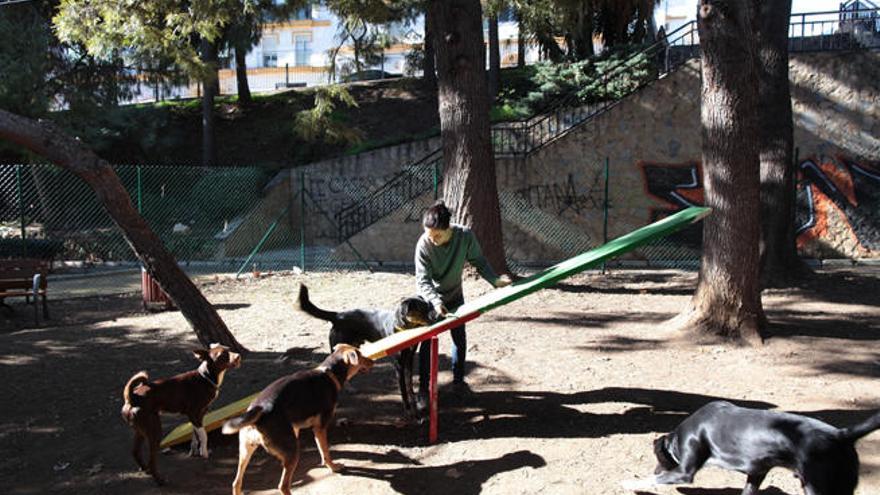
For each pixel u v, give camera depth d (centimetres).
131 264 1538
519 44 2708
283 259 1630
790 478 410
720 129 704
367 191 1934
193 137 2447
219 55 2325
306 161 2225
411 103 2522
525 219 1559
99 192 604
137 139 2109
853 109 1463
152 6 1125
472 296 986
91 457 469
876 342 705
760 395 559
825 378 598
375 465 448
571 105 1759
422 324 471
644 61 1702
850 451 322
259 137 2414
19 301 1085
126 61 1638
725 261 720
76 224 1748
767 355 670
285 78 4000
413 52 2214
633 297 1014
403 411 547
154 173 2044
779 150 1041
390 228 1567
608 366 650
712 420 362
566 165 1543
